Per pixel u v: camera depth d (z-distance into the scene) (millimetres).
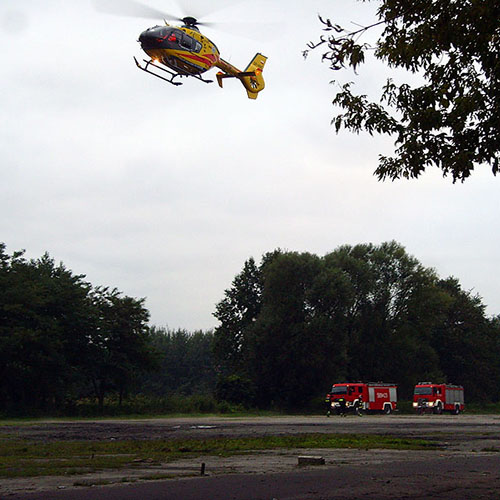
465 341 94062
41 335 53156
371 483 8375
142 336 61719
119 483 8844
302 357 69250
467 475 9422
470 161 9258
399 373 78125
